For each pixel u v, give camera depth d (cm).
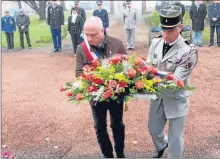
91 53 318
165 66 310
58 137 422
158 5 1730
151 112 336
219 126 408
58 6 1000
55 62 833
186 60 301
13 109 510
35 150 390
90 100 298
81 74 305
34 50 1050
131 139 405
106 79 288
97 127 333
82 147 396
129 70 285
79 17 909
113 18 2200
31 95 586
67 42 1159
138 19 1466
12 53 1011
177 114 318
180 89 296
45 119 469
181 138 327
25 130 443
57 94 589
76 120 473
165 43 312
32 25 1747
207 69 487
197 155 360
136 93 290
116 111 325
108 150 342
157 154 360
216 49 531
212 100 452
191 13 571
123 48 327
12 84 654
